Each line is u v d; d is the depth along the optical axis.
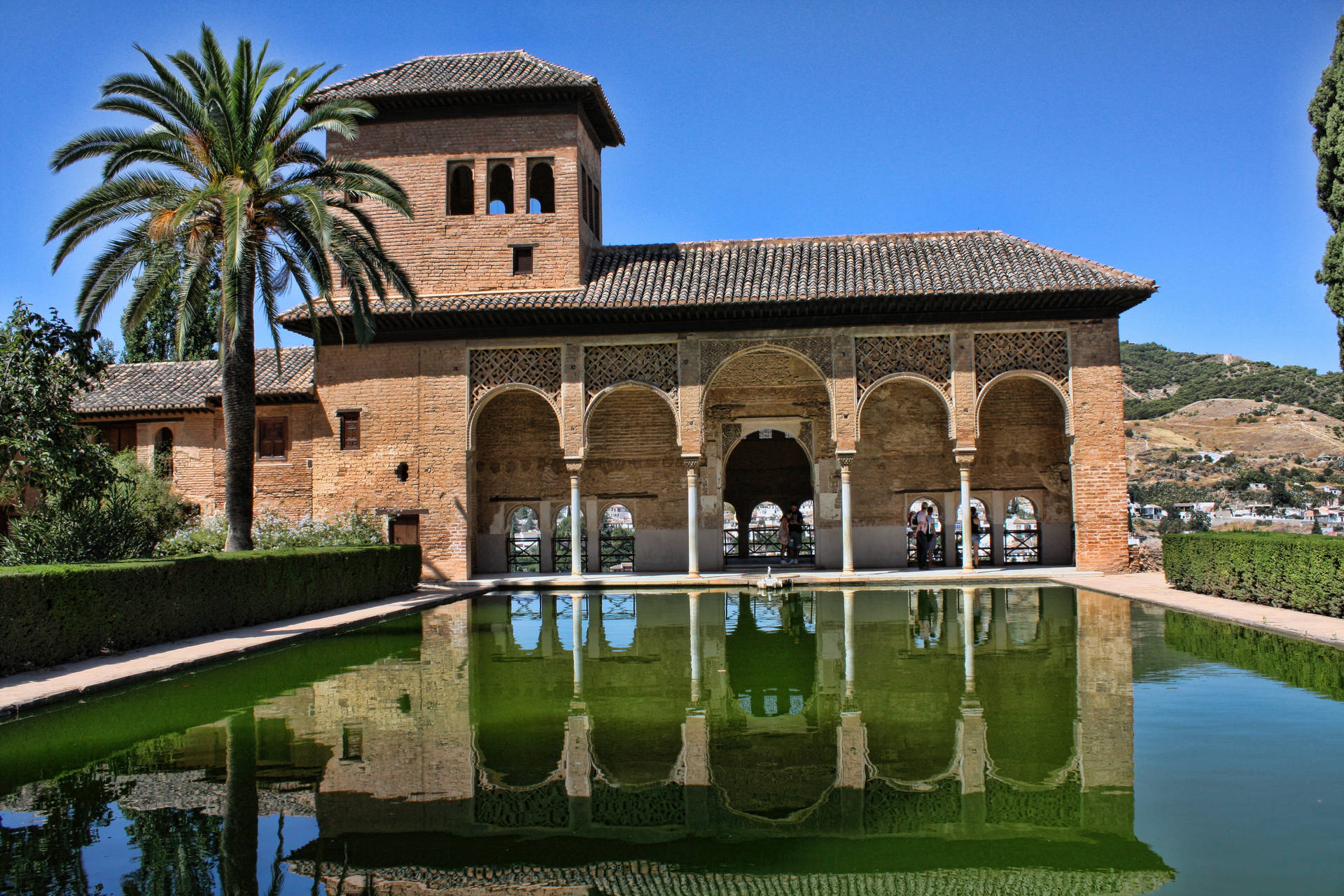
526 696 8.68
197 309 16.17
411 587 19.27
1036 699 8.09
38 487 15.39
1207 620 13.06
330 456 21.83
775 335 20.80
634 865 4.77
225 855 4.89
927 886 4.48
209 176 16.22
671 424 23.22
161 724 7.63
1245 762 6.16
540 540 23.23
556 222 21.73
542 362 21.33
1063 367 20.42
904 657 10.38
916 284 20.20
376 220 22.05
